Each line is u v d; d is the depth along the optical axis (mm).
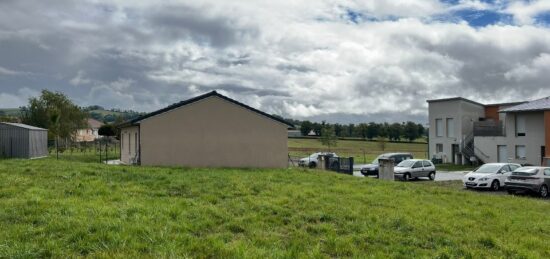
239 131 28516
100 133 65625
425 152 68625
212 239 7879
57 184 13492
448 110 50562
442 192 18094
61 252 6699
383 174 29703
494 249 8953
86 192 12172
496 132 44938
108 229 7938
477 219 11945
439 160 50219
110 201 11031
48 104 63906
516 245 9234
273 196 13539
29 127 32250
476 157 46031
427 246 8789
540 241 9820
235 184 15711
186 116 27562
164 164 26984
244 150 28562
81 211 9375
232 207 11297
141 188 13680
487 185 24625
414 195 16078
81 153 48438
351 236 8977
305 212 11133
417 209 12680
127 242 7328
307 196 13906
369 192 16016
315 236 8977
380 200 14039
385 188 17562
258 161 28828
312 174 22312
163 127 27094
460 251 8523
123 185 14086
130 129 32094
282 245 8078
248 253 7141
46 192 11844
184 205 11023
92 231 7930
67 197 11344
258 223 9656
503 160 43375
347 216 10883
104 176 16172
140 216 9195
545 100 41438
